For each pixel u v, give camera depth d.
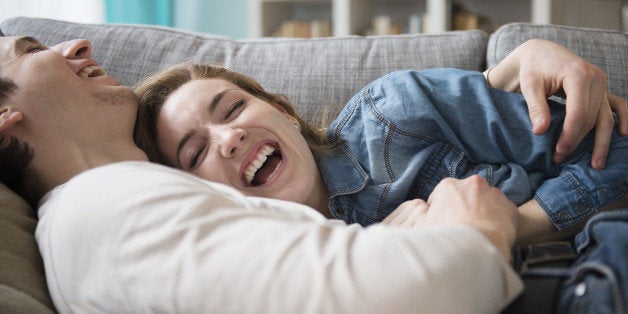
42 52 0.99
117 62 1.47
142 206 0.67
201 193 0.68
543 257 0.72
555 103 1.04
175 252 0.62
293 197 1.02
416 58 1.41
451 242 0.58
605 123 0.96
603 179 0.93
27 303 0.71
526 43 1.08
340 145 1.11
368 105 1.10
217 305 0.58
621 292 0.56
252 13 3.65
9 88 0.96
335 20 3.40
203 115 1.02
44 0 3.12
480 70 1.42
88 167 0.95
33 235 0.85
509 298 0.61
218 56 1.49
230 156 0.99
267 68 1.45
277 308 0.56
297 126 1.16
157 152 1.08
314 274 0.57
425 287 0.55
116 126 1.00
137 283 0.63
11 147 0.94
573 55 0.99
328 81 1.41
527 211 0.94
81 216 0.69
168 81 1.11
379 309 0.55
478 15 3.43
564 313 0.62
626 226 0.66
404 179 1.03
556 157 0.97
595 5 3.14
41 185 0.96
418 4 3.66
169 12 3.81
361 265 0.57
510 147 1.02
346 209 1.07
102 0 3.34
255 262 0.59
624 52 1.33
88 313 0.67
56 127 0.95
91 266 0.67
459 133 1.05
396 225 0.85
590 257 0.65
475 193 0.77
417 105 1.05
